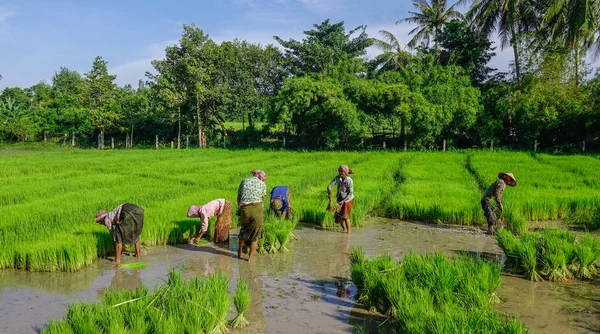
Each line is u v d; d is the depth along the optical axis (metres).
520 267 7.23
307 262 7.88
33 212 10.65
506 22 35.00
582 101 31.28
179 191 13.90
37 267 7.36
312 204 11.88
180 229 9.23
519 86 34.56
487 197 10.11
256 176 8.12
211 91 38.97
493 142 34.69
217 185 15.40
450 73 36.44
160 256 8.25
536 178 16.56
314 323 5.36
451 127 35.03
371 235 9.84
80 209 10.94
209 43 40.25
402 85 34.44
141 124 47.31
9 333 5.09
